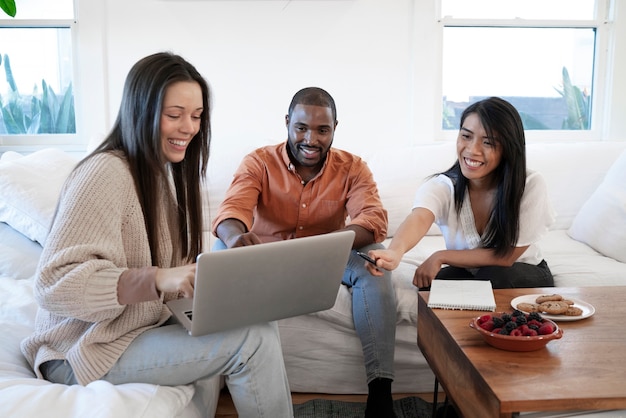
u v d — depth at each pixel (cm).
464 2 295
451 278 192
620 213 220
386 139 293
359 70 288
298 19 283
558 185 258
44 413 107
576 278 200
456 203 193
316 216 206
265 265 118
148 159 127
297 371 194
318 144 193
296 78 287
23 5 281
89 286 114
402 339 192
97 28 276
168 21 279
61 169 223
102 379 125
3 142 289
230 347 125
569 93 305
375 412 165
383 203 251
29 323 152
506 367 113
